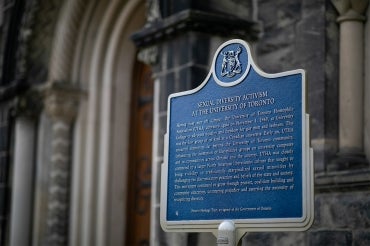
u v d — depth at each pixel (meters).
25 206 12.13
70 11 11.84
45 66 12.29
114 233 11.38
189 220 6.12
